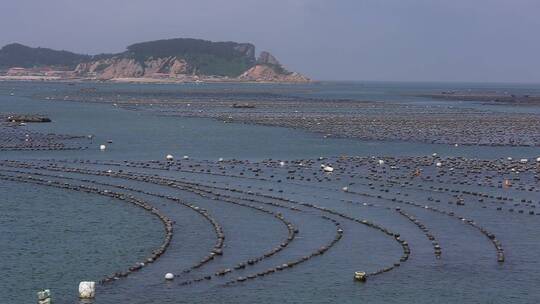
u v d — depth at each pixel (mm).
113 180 125625
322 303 65312
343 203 108812
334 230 91250
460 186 125000
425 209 105125
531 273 74750
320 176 133750
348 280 71562
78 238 85438
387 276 72938
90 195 111688
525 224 96250
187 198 110250
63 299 65062
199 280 70500
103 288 67938
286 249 81875
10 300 64625
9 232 87688
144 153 162875
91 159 151250
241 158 156750
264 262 76750
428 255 80500
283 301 65562
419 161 153500
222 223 93750
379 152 169750
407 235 89188
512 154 169250
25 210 100250
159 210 101250
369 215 100438
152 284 69188
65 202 106125
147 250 80562
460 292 68875
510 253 81812
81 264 75125
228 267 74688
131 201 107188
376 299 66625
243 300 65562
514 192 119812
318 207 105125
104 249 80812
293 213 101000
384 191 119312
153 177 129000
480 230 92375
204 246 82500
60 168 137250
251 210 102312
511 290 69688
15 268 73438
